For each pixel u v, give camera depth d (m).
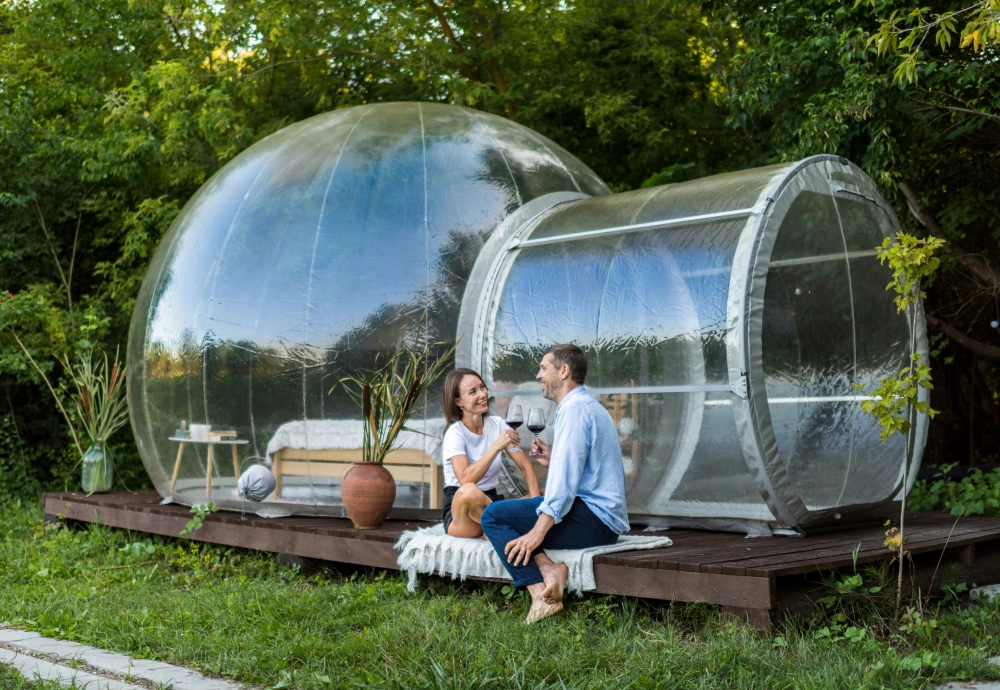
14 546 6.81
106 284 10.96
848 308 5.71
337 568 5.64
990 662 3.62
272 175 6.48
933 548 4.65
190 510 6.39
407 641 3.82
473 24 12.07
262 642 3.94
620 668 3.46
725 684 3.29
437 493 5.72
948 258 9.10
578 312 5.42
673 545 4.61
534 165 6.60
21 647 4.10
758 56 8.51
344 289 5.85
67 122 11.98
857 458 5.64
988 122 8.28
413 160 6.25
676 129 12.46
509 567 4.20
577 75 12.16
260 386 5.95
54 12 11.78
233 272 6.20
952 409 10.63
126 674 3.60
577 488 4.16
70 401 10.23
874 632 3.94
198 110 11.46
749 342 4.71
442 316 5.85
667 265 5.15
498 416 5.27
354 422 5.77
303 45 11.53
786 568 3.88
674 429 5.03
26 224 10.64
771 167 5.38
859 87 7.32
